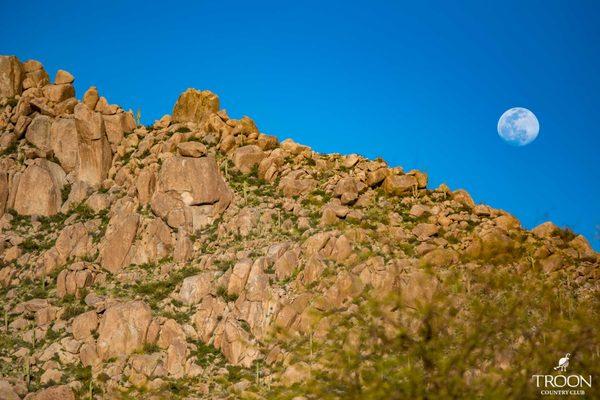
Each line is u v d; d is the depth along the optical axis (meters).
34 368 69.06
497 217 86.81
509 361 30.33
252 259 75.19
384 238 70.69
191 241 82.56
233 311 70.19
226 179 91.31
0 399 63.53
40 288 80.50
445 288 32.56
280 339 61.84
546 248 76.25
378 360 31.39
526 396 29.25
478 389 29.23
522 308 31.34
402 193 91.25
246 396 50.91
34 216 92.06
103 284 79.31
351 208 85.75
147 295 76.38
